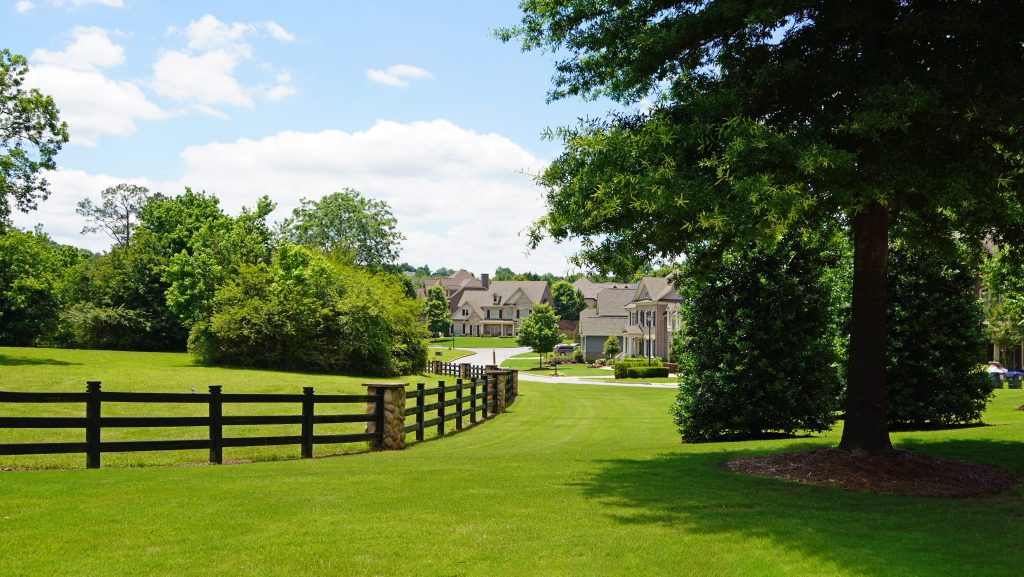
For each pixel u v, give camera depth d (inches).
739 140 301.9
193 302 1539.1
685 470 393.1
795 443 502.0
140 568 214.1
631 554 233.1
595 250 365.7
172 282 1576.0
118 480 346.3
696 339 589.9
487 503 303.3
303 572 213.3
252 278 1357.0
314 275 1373.0
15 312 1583.4
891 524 271.7
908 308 608.7
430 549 236.4
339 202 2755.9
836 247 559.8
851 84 334.6
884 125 293.4
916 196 341.7
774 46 365.1
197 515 274.5
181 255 1582.2
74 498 299.7
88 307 1802.4
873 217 378.0
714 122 340.8
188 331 1866.4
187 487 328.2
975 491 336.8
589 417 906.1
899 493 330.0
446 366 1630.2
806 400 563.2
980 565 222.7
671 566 221.9
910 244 426.6
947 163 323.6
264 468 405.1
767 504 306.2
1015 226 365.7
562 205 352.5
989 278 764.0
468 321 5241.1
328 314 1346.0
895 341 607.8
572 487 341.1
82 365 1106.7
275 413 751.1
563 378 2151.8
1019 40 323.9
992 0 322.7
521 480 358.9
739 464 404.5
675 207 305.7
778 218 292.4
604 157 335.6
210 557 225.0
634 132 349.7
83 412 652.7
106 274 1881.2
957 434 527.5
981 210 328.5
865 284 384.5
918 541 248.4
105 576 207.2
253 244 1689.2
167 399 421.7
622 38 386.3
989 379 606.9
